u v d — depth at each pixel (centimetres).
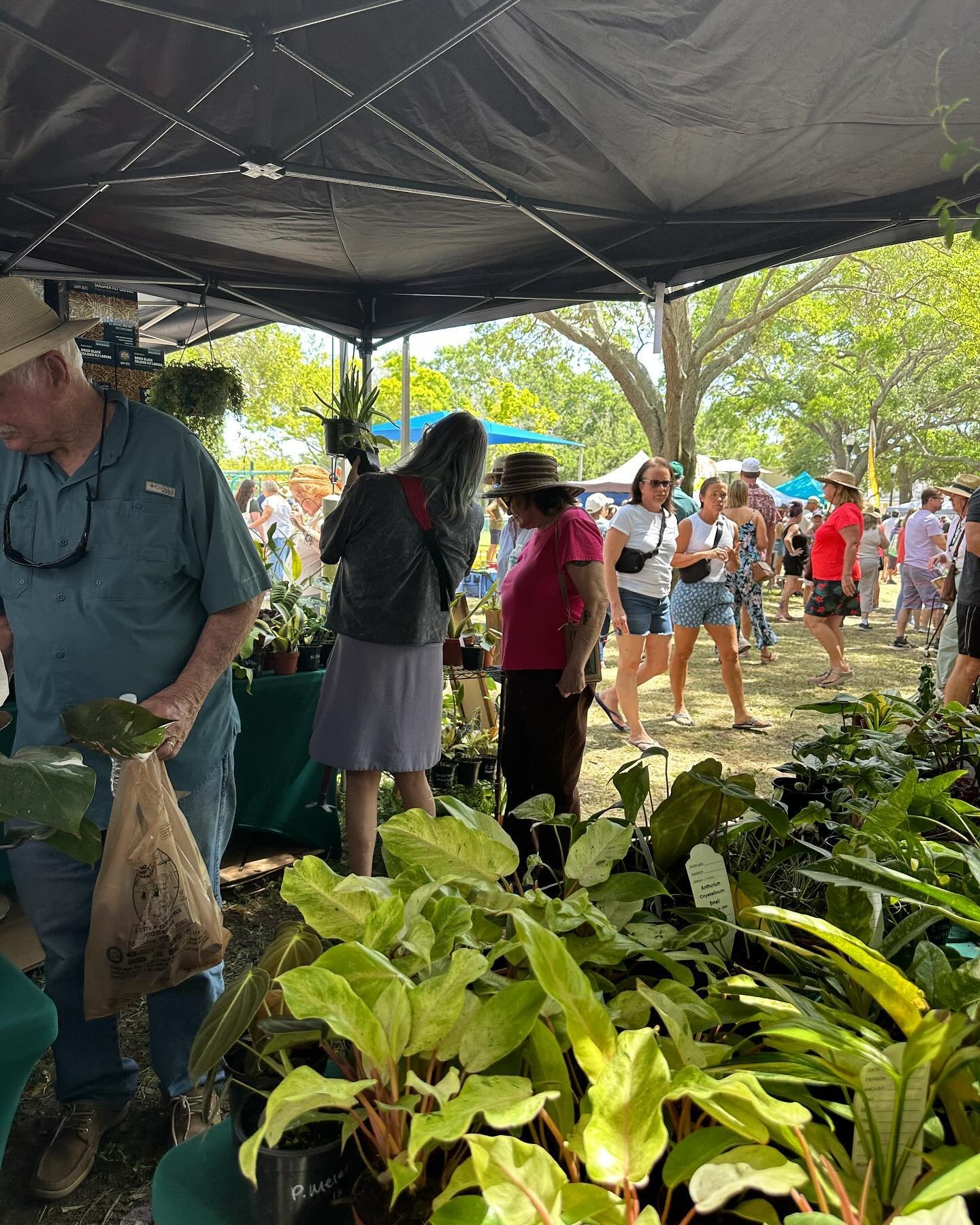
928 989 81
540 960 65
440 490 273
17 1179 193
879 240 348
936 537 864
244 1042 85
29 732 183
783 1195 59
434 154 304
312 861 84
